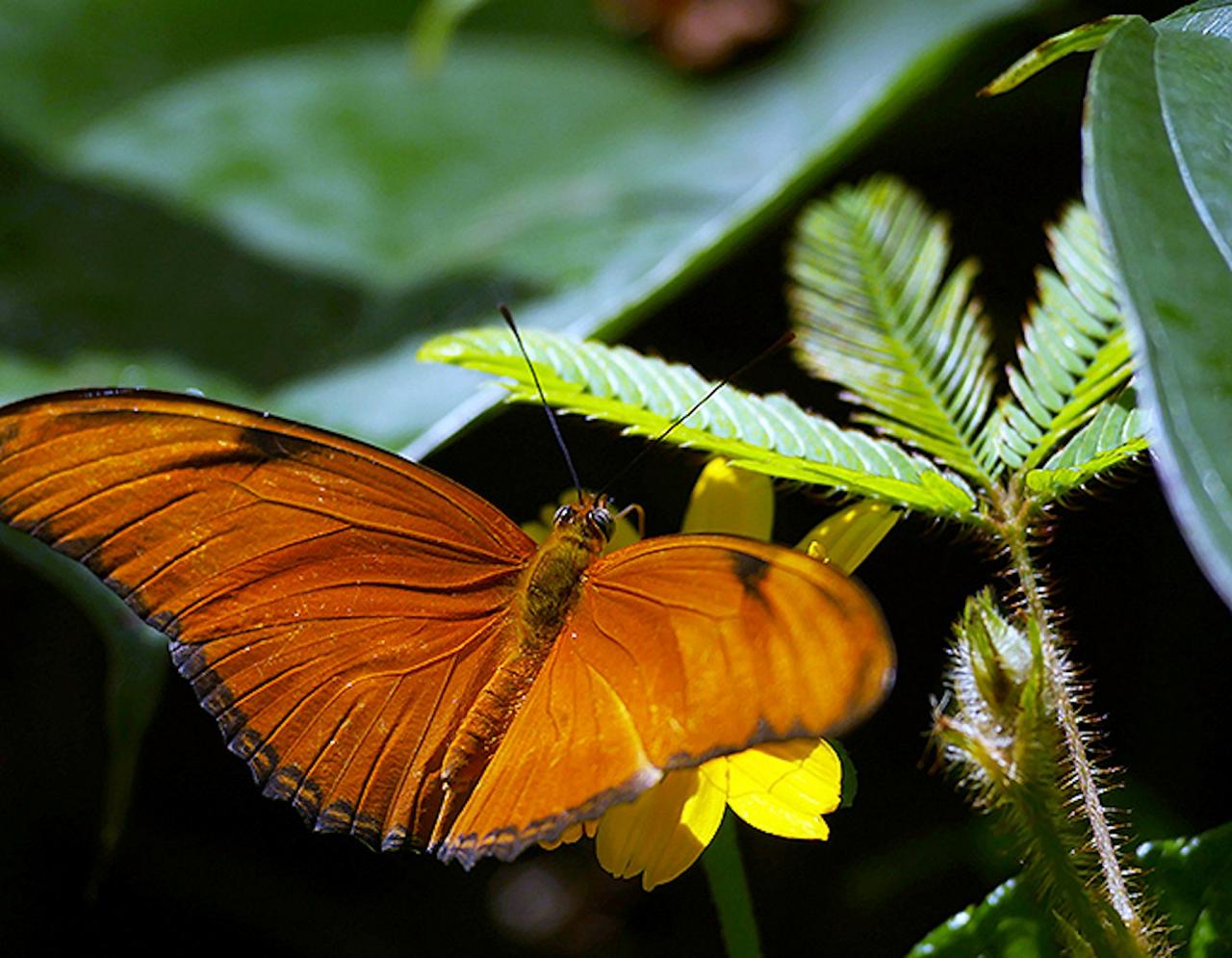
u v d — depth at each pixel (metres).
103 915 0.58
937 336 0.47
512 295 0.57
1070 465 0.45
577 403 0.46
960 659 0.45
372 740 0.46
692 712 0.44
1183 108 0.42
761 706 0.44
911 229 0.48
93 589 0.52
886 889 0.56
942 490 0.45
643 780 0.44
